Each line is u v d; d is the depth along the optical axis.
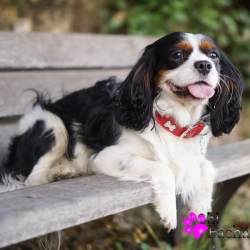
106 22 7.73
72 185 2.79
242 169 3.84
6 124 4.17
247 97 8.41
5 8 6.50
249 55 8.46
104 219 4.53
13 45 4.29
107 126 3.46
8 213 2.14
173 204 3.07
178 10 7.70
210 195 3.53
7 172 3.55
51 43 4.62
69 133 3.64
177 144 3.38
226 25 8.45
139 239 4.28
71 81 4.75
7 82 4.17
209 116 3.53
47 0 7.04
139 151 3.31
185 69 3.14
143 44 5.57
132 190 2.84
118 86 3.64
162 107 3.32
